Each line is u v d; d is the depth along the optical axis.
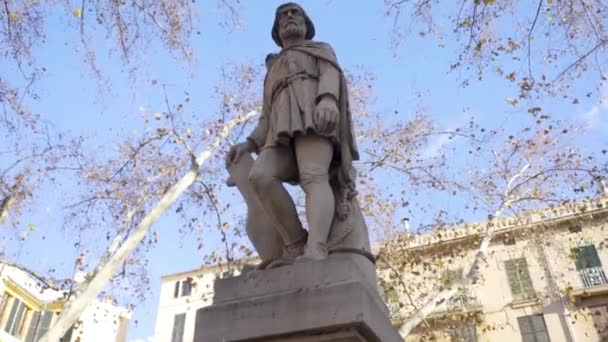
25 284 24.27
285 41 4.16
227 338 2.70
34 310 24.89
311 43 3.97
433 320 18.39
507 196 14.99
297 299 2.67
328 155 3.49
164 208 10.72
